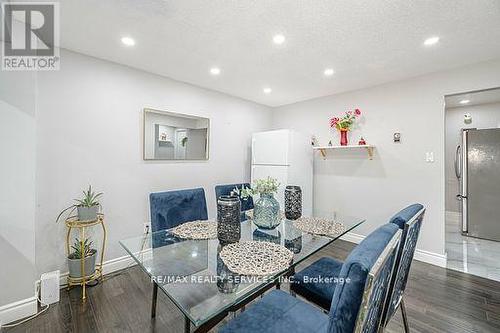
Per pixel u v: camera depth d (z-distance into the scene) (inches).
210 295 45.6
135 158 107.9
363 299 28.8
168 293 46.4
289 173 134.3
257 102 165.5
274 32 76.3
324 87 131.5
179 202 85.3
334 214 99.3
